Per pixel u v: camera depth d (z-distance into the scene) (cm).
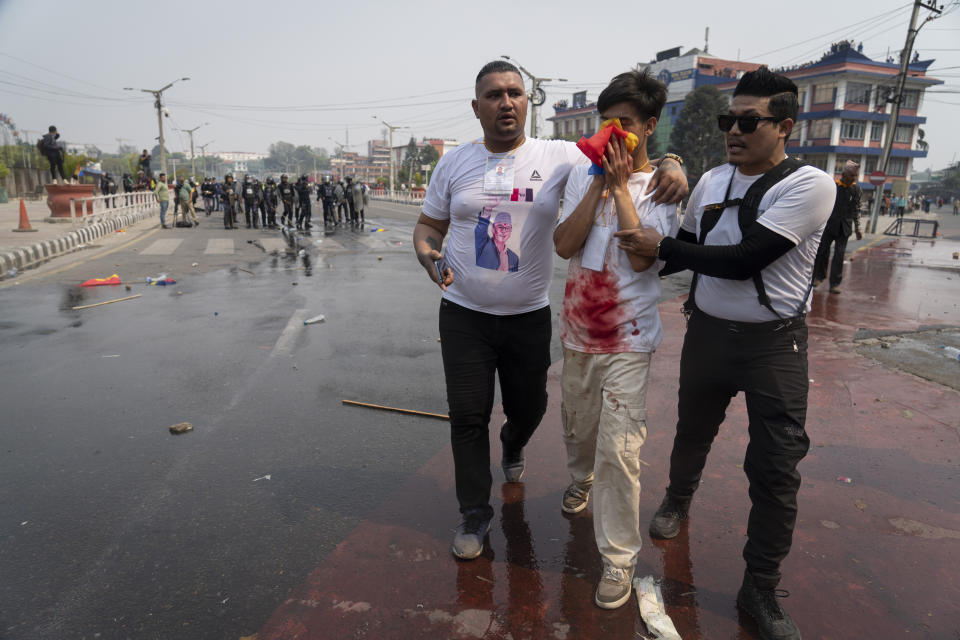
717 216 218
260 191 2041
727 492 300
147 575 243
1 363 514
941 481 311
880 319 682
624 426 216
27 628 213
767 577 210
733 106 207
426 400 435
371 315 710
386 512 288
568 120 7781
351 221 2322
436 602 225
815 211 195
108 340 589
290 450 355
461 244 249
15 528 275
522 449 310
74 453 350
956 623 213
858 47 5234
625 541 222
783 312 209
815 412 401
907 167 5362
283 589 234
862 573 240
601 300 222
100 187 3862
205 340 591
